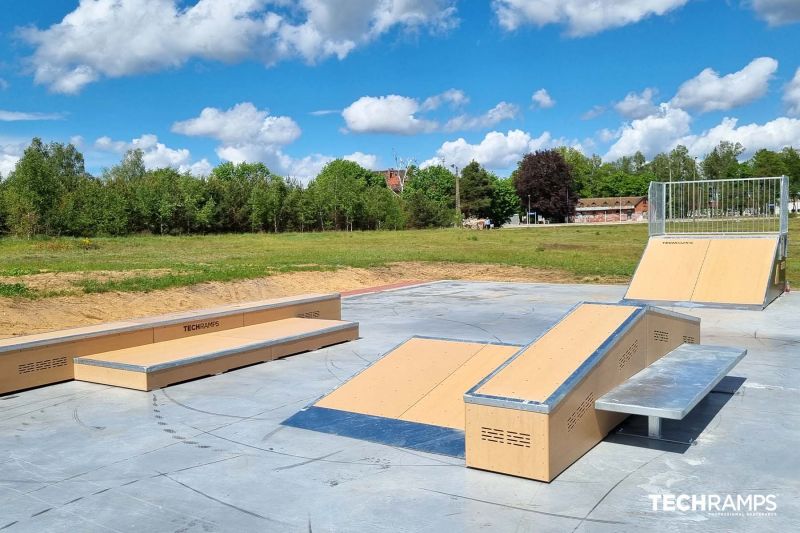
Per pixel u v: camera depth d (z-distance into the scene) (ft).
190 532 12.36
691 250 47.80
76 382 25.13
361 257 83.20
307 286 59.06
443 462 15.84
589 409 16.21
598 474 14.87
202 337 29.86
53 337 25.14
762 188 58.70
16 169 135.95
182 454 16.80
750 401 20.83
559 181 306.14
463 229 210.79
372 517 12.85
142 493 14.29
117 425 19.45
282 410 20.83
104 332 26.55
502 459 14.89
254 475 15.25
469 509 13.12
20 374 23.76
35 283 45.91
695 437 17.38
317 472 15.38
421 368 22.56
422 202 230.68
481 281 64.75
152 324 28.50
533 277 67.10
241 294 52.65
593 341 17.58
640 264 48.44
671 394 16.53
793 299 45.55
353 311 44.50
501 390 15.28
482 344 24.13
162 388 23.90
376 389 21.24
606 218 364.99
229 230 173.99
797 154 332.39
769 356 27.63
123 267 59.00
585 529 12.15
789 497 13.52
